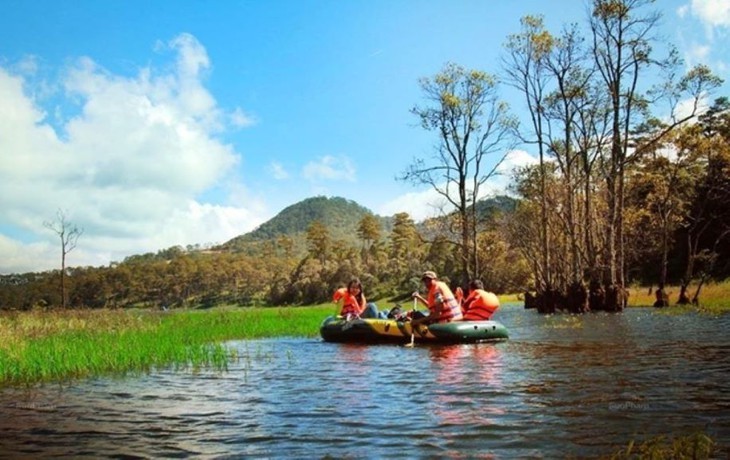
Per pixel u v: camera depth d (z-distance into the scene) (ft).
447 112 135.64
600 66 114.11
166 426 21.56
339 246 511.81
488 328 51.67
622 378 28.96
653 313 92.43
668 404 22.63
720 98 161.17
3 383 33.24
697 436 16.90
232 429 20.74
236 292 582.76
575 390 25.95
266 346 53.11
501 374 31.45
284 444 18.47
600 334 56.44
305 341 58.44
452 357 40.40
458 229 144.36
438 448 17.42
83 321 71.46
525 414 21.42
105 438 19.92
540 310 121.60
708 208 178.81
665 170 148.46
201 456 17.47
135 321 75.00
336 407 23.95
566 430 19.01
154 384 31.83
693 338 49.70
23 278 572.51
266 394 27.71
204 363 40.47
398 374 32.83
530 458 16.20
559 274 138.00
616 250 121.08
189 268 612.29
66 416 23.72
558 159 119.85
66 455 17.92
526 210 150.00
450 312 53.01
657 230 174.70
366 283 373.81
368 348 49.37
